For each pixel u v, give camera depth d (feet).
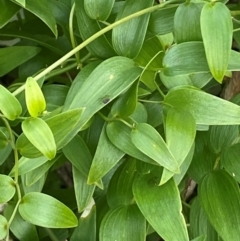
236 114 1.02
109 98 1.02
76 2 1.17
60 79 1.50
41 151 0.94
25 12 1.65
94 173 1.07
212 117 1.03
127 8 1.12
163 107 1.07
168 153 0.99
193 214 1.21
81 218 1.21
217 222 1.05
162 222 1.02
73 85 1.12
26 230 1.21
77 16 1.17
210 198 1.08
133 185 1.08
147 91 1.15
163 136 1.19
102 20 1.15
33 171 1.13
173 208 1.03
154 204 1.04
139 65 1.11
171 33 1.21
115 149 1.08
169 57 1.08
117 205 1.17
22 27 1.59
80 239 1.20
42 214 1.02
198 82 1.20
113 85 1.03
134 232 1.08
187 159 1.12
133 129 1.03
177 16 1.08
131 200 1.16
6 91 0.97
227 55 0.96
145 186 1.08
